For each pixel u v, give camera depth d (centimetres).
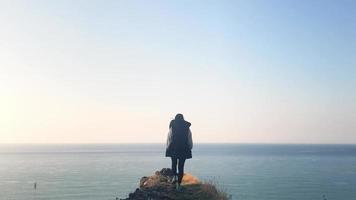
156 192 1576
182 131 1627
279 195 7794
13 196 7912
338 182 10500
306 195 7875
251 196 7575
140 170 15062
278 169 15400
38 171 15212
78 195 7856
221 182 10075
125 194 7856
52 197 7656
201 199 1530
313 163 19700
